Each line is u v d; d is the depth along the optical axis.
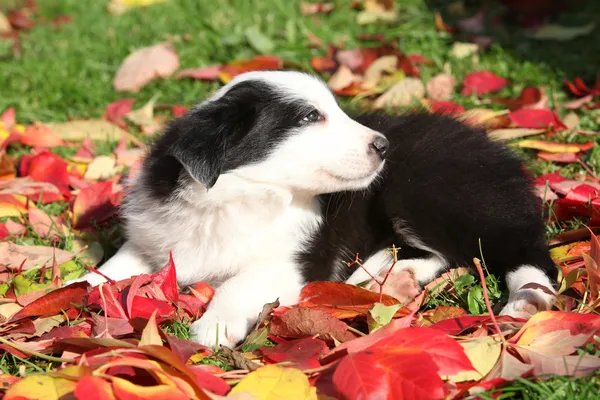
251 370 0.94
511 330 0.96
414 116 1.16
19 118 1.41
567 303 1.00
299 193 1.08
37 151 1.31
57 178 1.24
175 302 1.02
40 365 0.97
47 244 1.15
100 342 0.94
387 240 1.12
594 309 0.99
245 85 1.07
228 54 1.55
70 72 1.51
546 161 1.24
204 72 1.48
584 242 1.08
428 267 1.09
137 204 1.10
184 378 0.90
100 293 0.99
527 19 1.60
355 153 1.06
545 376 0.91
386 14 1.64
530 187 1.09
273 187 1.06
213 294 1.05
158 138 1.13
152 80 1.49
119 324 0.98
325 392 0.91
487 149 1.11
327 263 1.09
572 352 0.92
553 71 1.45
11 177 1.26
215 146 1.03
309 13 1.70
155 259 1.10
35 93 1.46
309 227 1.08
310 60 1.52
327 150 1.06
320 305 1.02
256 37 1.56
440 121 1.15
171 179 1.07
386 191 1.11
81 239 1.16
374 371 0.89
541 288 1.00
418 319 1.00
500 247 1.06
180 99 1.44
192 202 1.06
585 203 1.12
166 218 1.08
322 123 1.07
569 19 1.57
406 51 1.52
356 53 1.49
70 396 0.89
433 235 1.09
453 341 0.91
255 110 1.06
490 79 1.41
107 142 1.34
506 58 1.48
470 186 1.08
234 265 1.07
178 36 1.62
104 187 1.20
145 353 0.91
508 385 0.91
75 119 1.39
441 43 1.55
